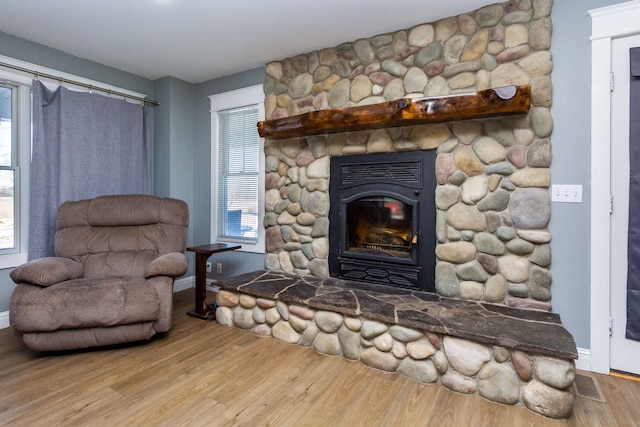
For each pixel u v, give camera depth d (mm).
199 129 3826
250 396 1756
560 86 2086
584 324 2061
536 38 2123
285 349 2322
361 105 2629
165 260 2445
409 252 2645
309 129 2723
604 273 1997
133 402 1687
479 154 2307
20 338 2104
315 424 1544
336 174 2906
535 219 2145
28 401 1681
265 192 3328
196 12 2383
